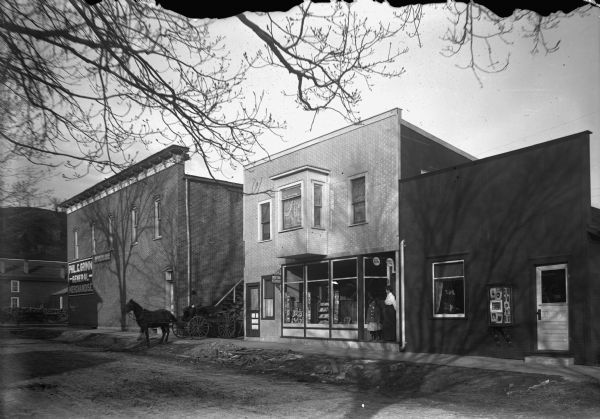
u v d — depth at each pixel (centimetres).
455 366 1323
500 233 1513
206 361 1802
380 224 1881
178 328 2552
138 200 3164
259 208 2455
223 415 877
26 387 1185
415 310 1733
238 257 3033
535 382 1089
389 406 961
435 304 1680
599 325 1313
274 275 2286
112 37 604
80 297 3941
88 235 3841
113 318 3428
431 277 1694
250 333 2462
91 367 1608
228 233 2998
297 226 2094
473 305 1561
